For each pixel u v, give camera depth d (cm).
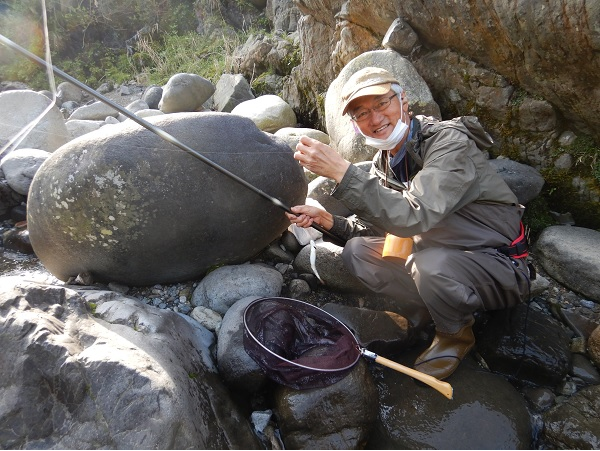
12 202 394
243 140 279
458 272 228
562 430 225
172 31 849
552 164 338
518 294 242
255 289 279
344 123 384
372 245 265
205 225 270
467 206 238
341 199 226
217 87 606
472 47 335
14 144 419
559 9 263
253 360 231
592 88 288
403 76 364
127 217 255
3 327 198
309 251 309
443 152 225
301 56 523
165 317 240
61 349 193
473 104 362
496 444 217
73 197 257
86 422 185
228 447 206
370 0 381
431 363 242
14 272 336
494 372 260
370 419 219
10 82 802
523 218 342
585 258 295
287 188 290
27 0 829
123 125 273
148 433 180
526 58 304
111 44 876
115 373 190
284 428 217
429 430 222
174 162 258
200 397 214
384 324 266
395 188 253
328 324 254
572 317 286
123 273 281
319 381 217
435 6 333
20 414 186
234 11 803
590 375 255
